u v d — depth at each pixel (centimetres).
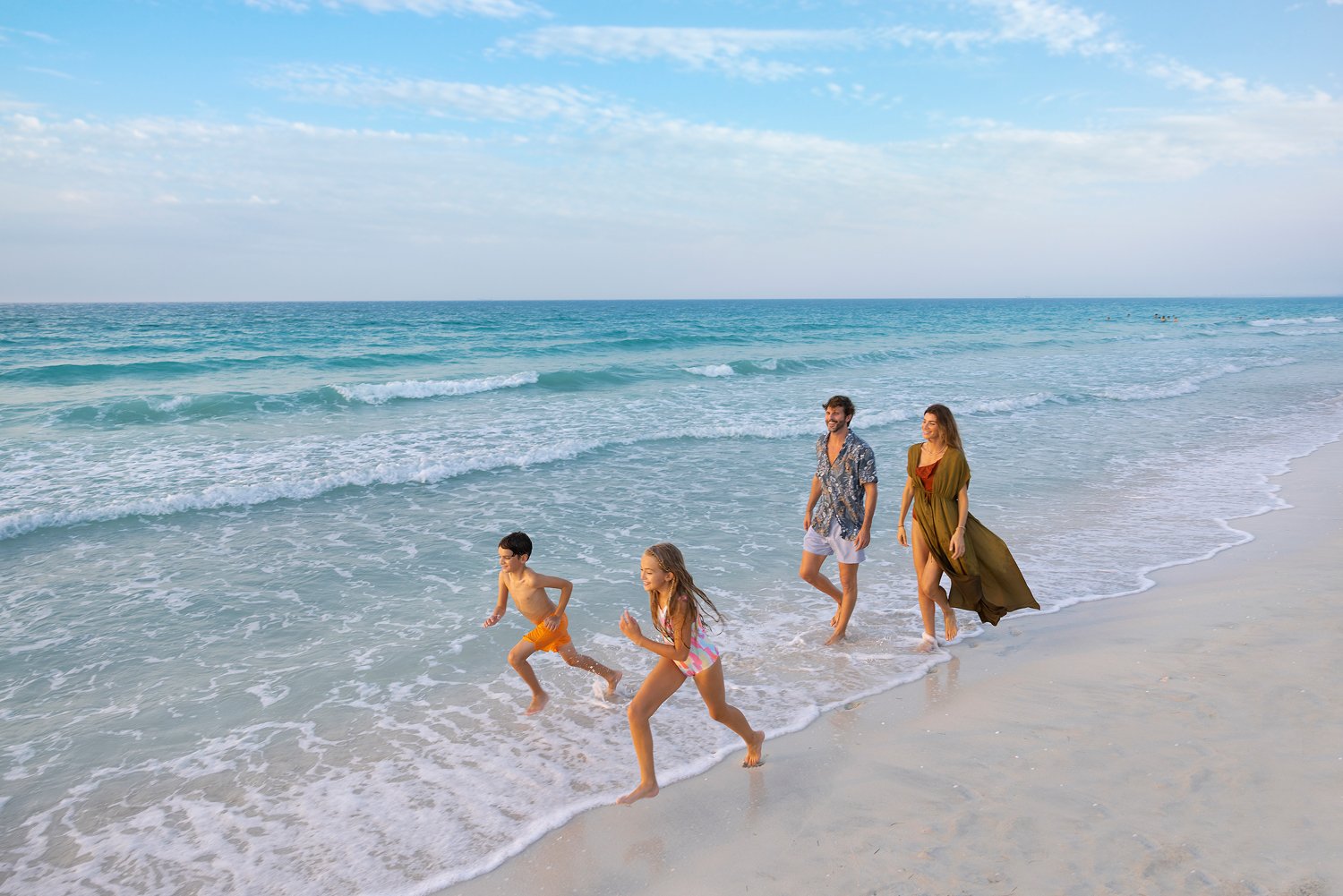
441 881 359
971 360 3316
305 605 721
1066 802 389
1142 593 723
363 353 3212
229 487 1047
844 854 362
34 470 1181
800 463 1338
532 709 527
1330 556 806
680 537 933
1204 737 443
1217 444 1509
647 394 2131
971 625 667
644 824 397
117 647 630
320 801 426
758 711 517
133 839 396
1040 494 1123
